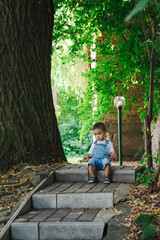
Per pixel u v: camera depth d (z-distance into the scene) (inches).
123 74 366.9
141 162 158.4
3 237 129.8
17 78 230.8
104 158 191.8
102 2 338.6
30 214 152.5
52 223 134.3
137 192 165.6
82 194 159.2
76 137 787.4
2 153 218.7
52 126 248.8
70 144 781.9
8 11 229.3
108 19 330.3
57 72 658.2
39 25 245.8
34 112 235.3
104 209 152.2
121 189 167.6
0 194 174.1
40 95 242.5
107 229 128.1
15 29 231.5
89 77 410.3
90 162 190.2
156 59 231.3
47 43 256.4
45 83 249.0
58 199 161.6
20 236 136.3
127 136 469.4
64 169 203.0
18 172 205.6
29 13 238.1
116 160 465.7
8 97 227.6
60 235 132.5
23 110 230.5
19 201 163.8
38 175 189.9
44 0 251.0
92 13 365.4
